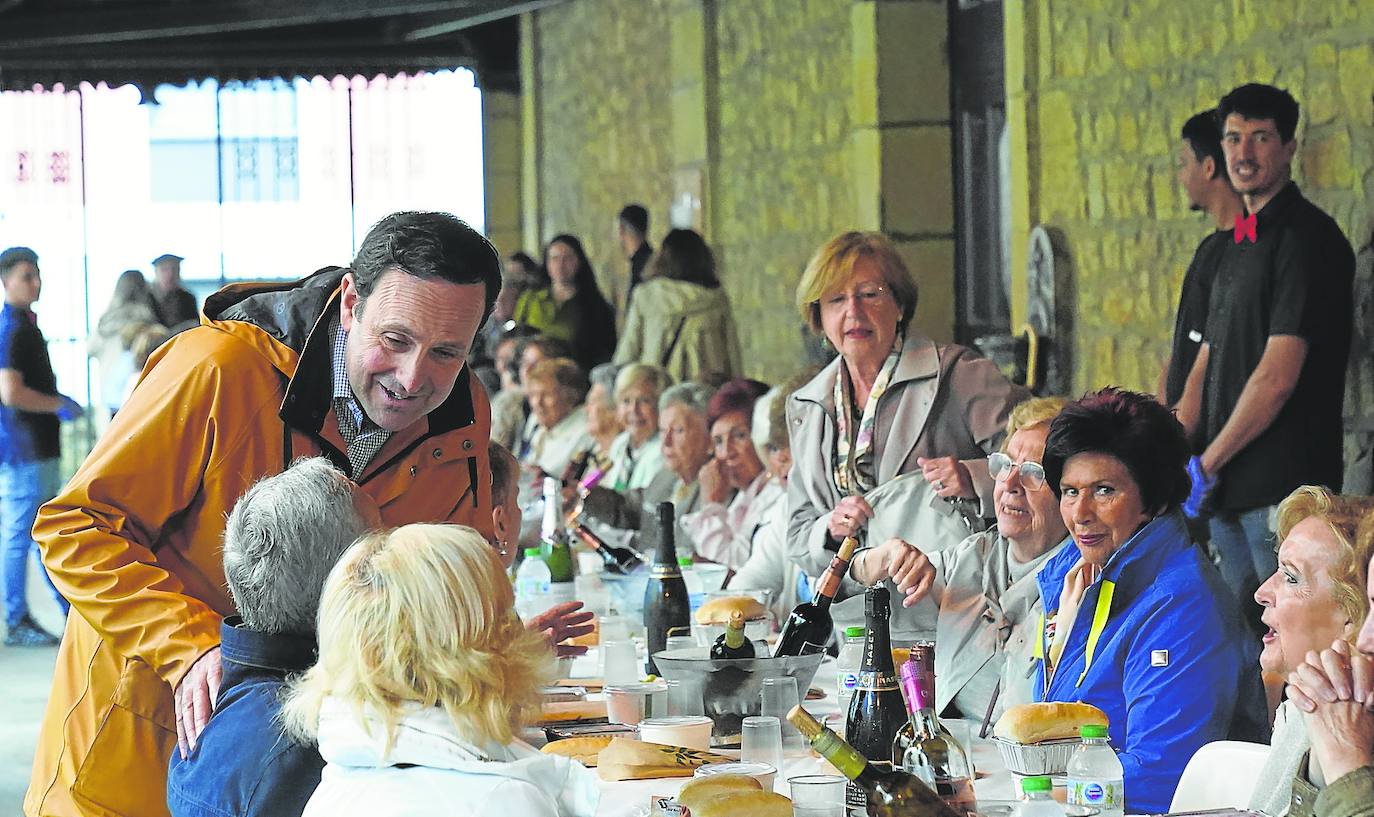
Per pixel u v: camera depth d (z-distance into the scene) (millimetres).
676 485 6832
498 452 4512
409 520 3531
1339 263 5527
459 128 18359
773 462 5926
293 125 19812
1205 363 5906
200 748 2799
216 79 17094
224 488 3291
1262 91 5566
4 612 11297
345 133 19672
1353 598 2846
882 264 4633
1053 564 3590
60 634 10484
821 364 5867
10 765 7070
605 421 8195
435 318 3215
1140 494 3348
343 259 19672
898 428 4629
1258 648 3254
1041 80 8062
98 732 3193
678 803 2715
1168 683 3170
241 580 2826
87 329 19297
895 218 9422
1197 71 6863
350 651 2428
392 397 3289
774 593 4934
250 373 3305
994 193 9062
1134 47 7277
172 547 3348
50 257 19312
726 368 10070
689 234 10148
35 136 19406
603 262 15328
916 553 3875
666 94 13617
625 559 5500
